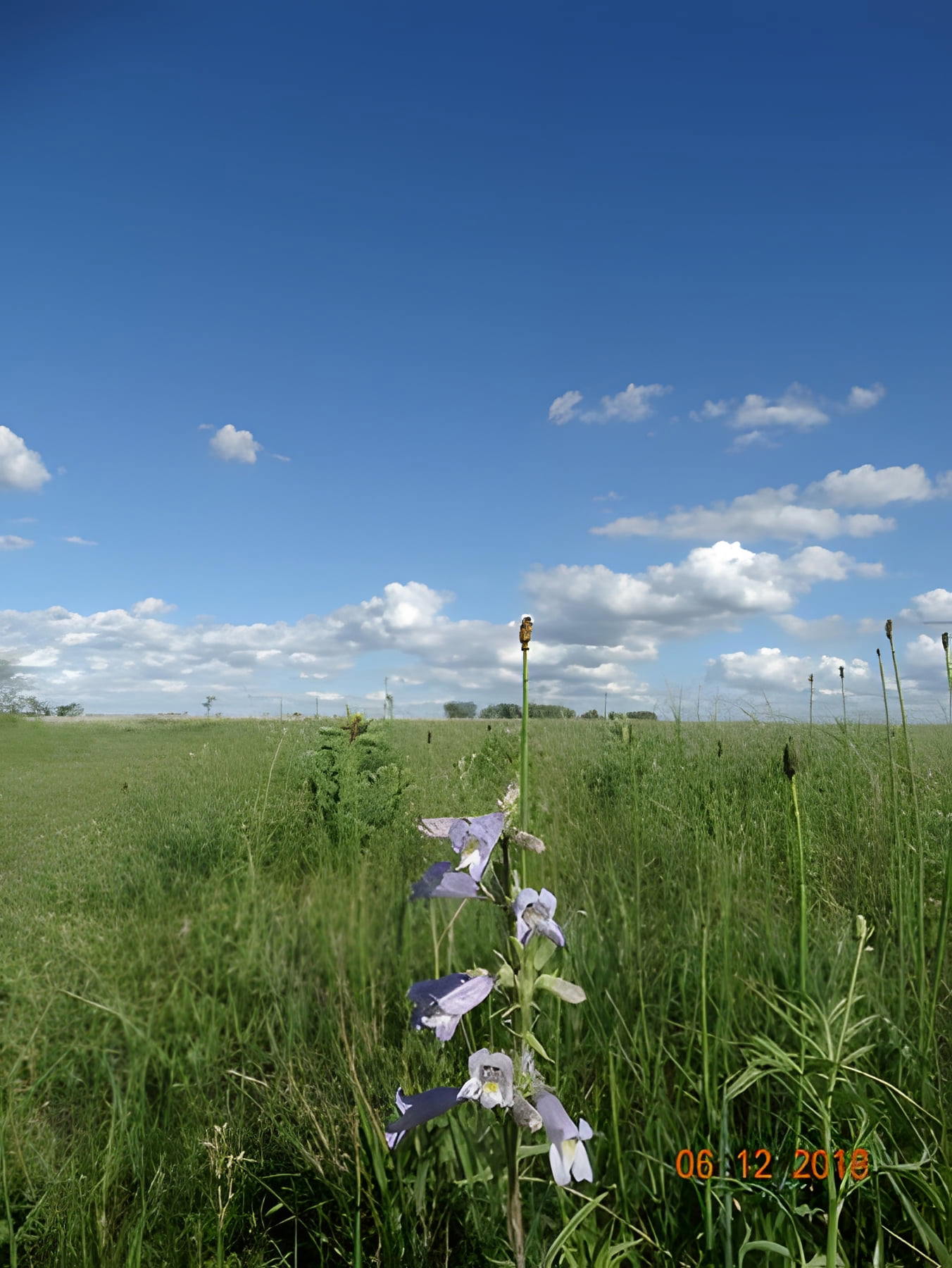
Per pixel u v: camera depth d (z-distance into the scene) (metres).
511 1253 1.59
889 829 4.65
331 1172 2.18
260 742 7.40
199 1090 2.56
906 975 2.79
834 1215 1.58
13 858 3.91
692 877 3.89
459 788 6.05
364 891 3.50
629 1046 2.50
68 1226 2.02
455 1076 2.28
